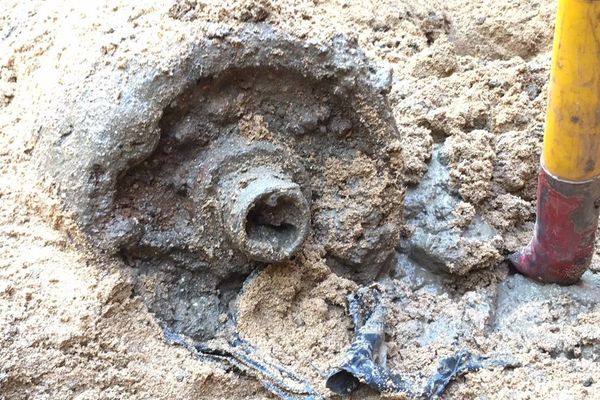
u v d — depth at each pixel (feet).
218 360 2.07
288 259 2.14
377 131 2.19
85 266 2.03
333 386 2.04
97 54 2.03
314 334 2.16
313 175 2.24
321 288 2.23
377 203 2.26
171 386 1.98
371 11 3.11
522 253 2.36
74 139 2.00
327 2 3.13
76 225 2.01
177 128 2.04
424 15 3.14
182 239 2.12
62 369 1.90
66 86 2.05
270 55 2.03
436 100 2.73
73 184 2.00
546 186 2.11
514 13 3.09
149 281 2.11
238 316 2.13
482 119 2.69
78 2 2.30
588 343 2.17
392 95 2.73
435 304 2.31
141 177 2.05
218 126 2.08
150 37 2.01
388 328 2.23
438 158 2.54
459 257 2.35
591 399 2.03
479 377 2.10
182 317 2.13
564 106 1.92
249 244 2.05
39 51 2.28
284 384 2.04
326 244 2.26
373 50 2.97
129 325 2.02
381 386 2.03
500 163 2.56
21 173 2.13
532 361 2.14
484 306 2.29
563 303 2.27
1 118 2.26
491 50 3.06
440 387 2.07
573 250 2.21
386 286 2.35
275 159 2.13
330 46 2.07
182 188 2.09
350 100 2.13
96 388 1.93
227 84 2.06
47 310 1.94
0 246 2.02
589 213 2.12
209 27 2.00
